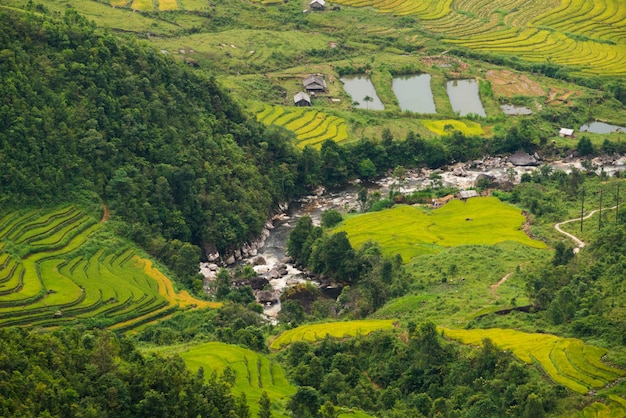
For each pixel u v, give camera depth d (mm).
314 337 186000
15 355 132125
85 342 148750
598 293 181875
